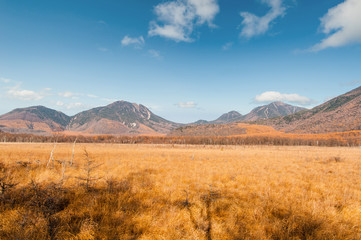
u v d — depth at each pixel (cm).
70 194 575
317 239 383
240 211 514
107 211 452
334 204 604
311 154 2880
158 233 381
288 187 799
